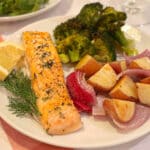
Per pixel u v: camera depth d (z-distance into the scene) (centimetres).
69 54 55
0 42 56
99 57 55
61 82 49
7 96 48
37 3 62
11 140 45
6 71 50
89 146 43
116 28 58
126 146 45
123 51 58
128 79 49
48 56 52
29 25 59
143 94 47
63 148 44
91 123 47
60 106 46
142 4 68
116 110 46
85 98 48
